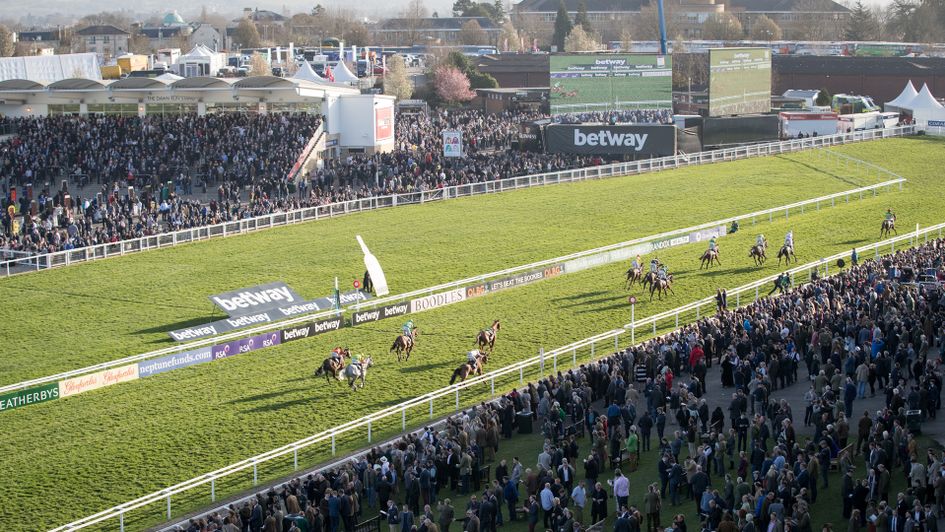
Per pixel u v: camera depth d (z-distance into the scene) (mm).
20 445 43906
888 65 162875
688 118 118500
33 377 51312
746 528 27688
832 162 107125
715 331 49375
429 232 81125
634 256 73625
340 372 49688
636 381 46062
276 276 69062
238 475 40562
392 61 171000
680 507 33938
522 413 41906
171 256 74125
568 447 36969
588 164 105938
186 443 43781
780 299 53938
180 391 50094
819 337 45875
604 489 33656
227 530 31547
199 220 80188
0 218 83000
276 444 43469
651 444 39781
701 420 38344
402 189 92438
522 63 181000
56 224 80938
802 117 124000
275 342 56375
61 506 38250
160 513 37375
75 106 115625
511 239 78875
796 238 77938
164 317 61031
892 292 52188
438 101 166500
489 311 62156
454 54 173750
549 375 47812
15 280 68500
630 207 89438
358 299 61344
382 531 34625
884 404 41406
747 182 98875
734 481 34812
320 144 105000
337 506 33562
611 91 117875
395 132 118938
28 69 155125
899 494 29047
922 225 81312
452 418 40281
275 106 112812
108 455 42719
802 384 45062
